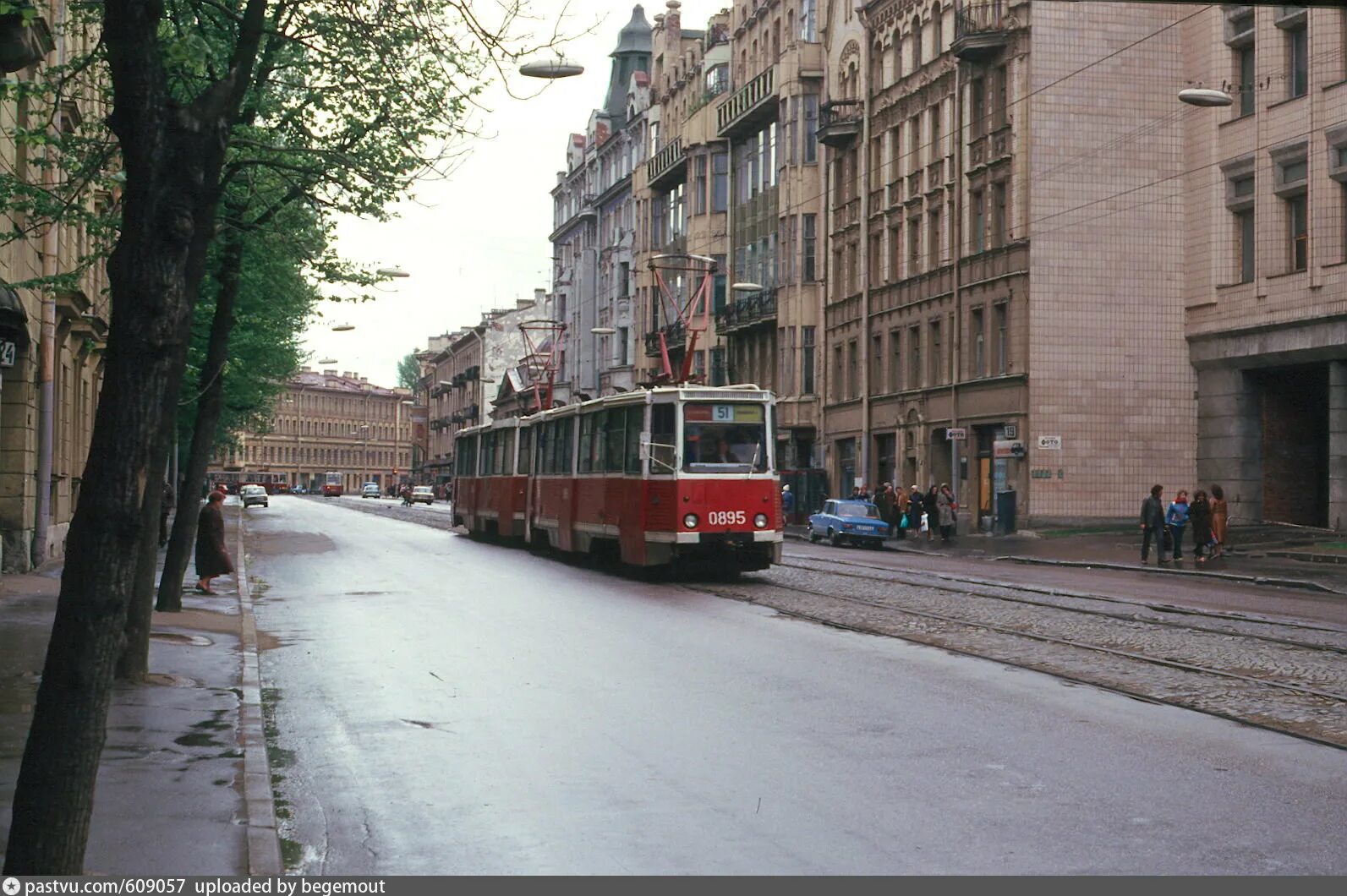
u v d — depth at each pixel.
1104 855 7.32
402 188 16.61
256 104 16.05
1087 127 45.19
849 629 18.22
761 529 27.33
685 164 75.25
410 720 11.74
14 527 27.14
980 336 48.62
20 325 20.84
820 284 62.44
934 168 51.78
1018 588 24.98
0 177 16.53
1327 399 41.91
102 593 5.73
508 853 7.57
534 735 10.98
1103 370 45.03
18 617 18.39
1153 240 45.47
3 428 27.06
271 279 23.61
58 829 5.66
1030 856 7.32
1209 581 28.55
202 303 35.03
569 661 15.33
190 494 20.02
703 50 78.75
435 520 70.88
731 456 27.34
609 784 9.21
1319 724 11.05
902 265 54.34
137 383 5.78
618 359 92.56
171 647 15.91
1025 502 44.94
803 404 62.84
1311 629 17.94
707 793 8.90
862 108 58.03
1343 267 37.62
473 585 26.56
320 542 45.31
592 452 31.56
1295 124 39.44
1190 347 45.22
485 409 140.00
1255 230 41.59
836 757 9.94
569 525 33.22
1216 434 43.59
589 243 102.44
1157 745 10.31
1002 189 46.97
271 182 18.50
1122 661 14.84
